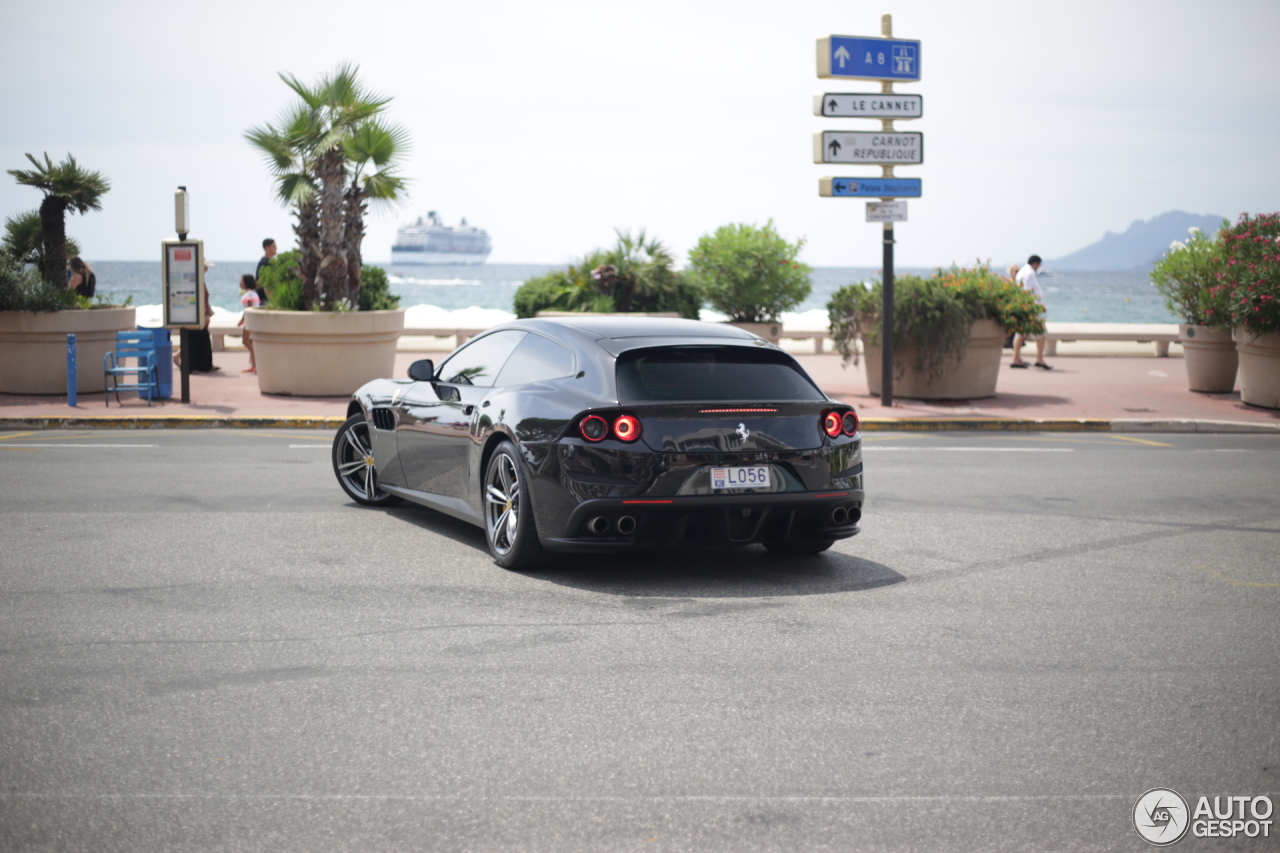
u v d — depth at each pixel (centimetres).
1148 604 612
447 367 807
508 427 672
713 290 2153
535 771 384
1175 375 2116
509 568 677
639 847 332
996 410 1581
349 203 1664
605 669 491
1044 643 537
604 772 384
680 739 414
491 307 9388
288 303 1661
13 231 1741
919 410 1566
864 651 522
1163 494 980
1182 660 512
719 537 641
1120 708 449
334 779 375
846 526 679
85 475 1002
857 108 1485
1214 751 407
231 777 376
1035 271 2191
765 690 467
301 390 1606
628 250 2070
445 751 400
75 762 386
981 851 332
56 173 1675
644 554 726
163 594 606
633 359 655
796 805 360
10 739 405
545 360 698
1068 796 368
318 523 807
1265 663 509
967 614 588
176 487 947
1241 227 1784
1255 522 855
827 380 1955
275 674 479
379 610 580
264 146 1641
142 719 426
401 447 817
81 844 329
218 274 13862
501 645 524
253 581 636
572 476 628
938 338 1633
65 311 1576
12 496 895
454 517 812
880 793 370
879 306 1656
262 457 1127
